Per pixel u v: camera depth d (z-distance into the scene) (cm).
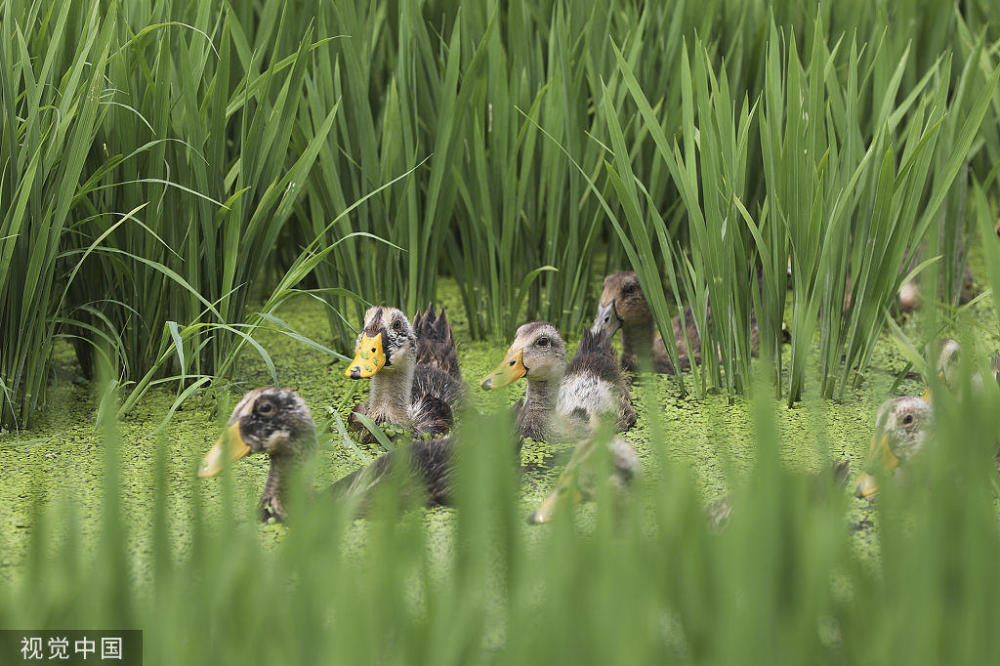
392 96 1241
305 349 1331
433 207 1262
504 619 552
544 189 1338
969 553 535
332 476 970
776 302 1133
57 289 1145
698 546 551
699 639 536
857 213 1212
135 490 930
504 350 1330
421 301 1313
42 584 555
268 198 1138
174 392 1173
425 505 868
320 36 1255
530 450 1041
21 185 1004
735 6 1404
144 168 1123
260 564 562
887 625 521
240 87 1195
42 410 1125
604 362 1095
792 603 532
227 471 575
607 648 500
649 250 1150
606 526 550
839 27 1427
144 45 1134
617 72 1297
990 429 586
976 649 512
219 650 519
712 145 1089
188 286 1052
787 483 554
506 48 1481
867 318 1143
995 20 1541
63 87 1059
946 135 1273
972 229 1533
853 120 1140
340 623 510
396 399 1065
